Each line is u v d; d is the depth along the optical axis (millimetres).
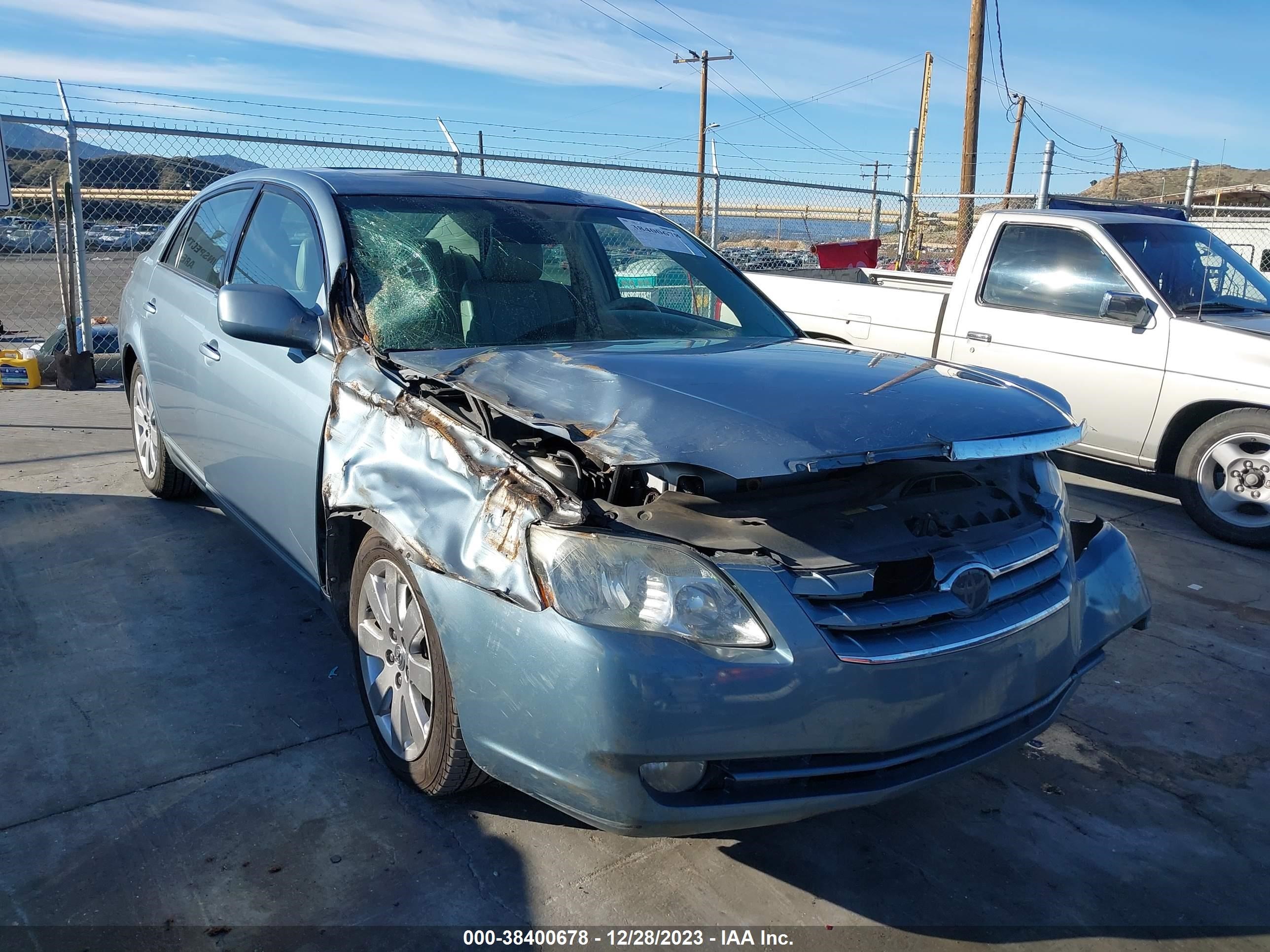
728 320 3793
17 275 9797
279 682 3389
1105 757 3264
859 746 2211
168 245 4805
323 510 3064
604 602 2143
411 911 2357
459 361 2869
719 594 2150
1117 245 6031
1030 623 2475
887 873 2615
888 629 2271
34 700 3197
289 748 3002
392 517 2557
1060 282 6266
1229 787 3107
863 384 2623
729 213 12406
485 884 2467
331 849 2557
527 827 2699
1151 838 2824
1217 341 5527
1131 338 5859
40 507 5062
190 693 3293
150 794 2740
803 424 2268
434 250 3387
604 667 2092
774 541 2303
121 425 6973
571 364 2680
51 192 8227
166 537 4695
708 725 2100
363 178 3719
